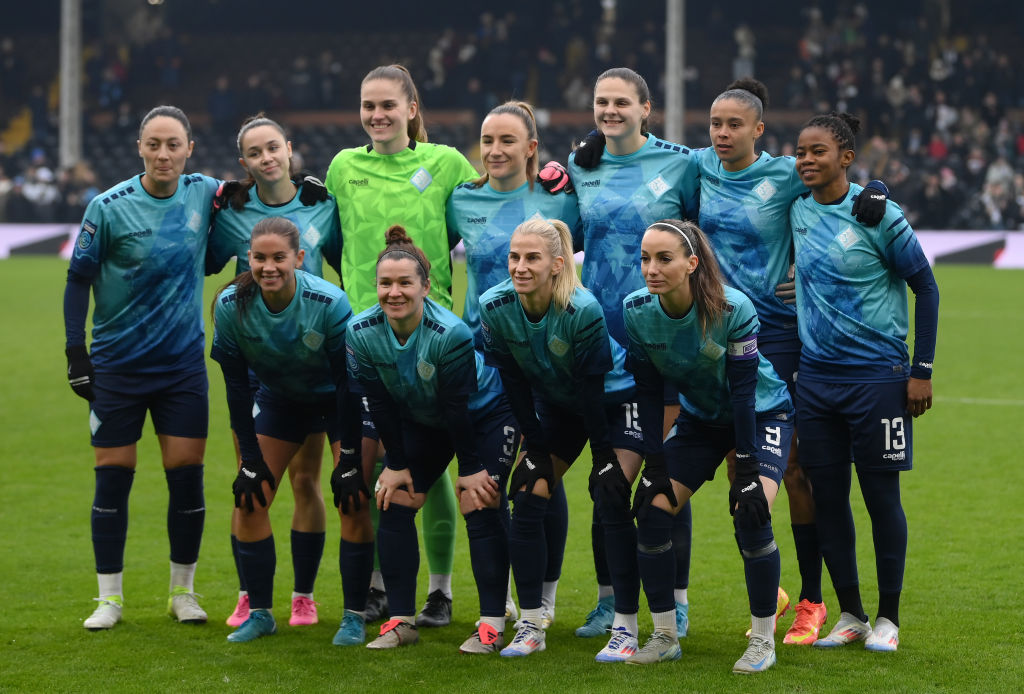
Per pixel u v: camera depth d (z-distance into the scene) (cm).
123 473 631
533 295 536
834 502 581
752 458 542
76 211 3138
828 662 556
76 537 796
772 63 3731
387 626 588
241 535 602
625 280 629
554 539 618
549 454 571
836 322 573
